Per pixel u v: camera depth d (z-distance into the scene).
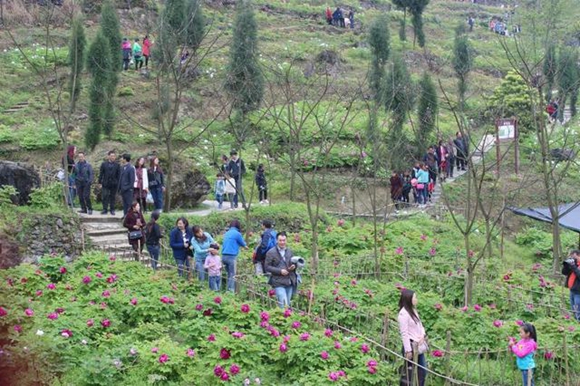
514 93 36.28
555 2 33.62
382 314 14.70
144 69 39.06
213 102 35.47
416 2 52.06
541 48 35.50
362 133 31.80
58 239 18.69
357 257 19.75
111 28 29.84
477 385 11.46
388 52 32.59
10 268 15.24
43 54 38.31
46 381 10.70
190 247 17.17
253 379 11.41
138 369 11.65
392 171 30.19
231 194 25.31
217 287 16.34
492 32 63.94
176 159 25.52
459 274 18.20
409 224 24.69
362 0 65.69
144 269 16.53
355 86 39.06
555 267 21.22
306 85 30.44
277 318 13.50
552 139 34.97
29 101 33.97
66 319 12.69
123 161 21.50
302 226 22.97
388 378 11.66
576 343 13.98
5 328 11.19
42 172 23.67
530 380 12.01
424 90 31.34
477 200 17.02
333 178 30.50
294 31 51.94
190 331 12.96
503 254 25.30
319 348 12.07
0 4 36.38
